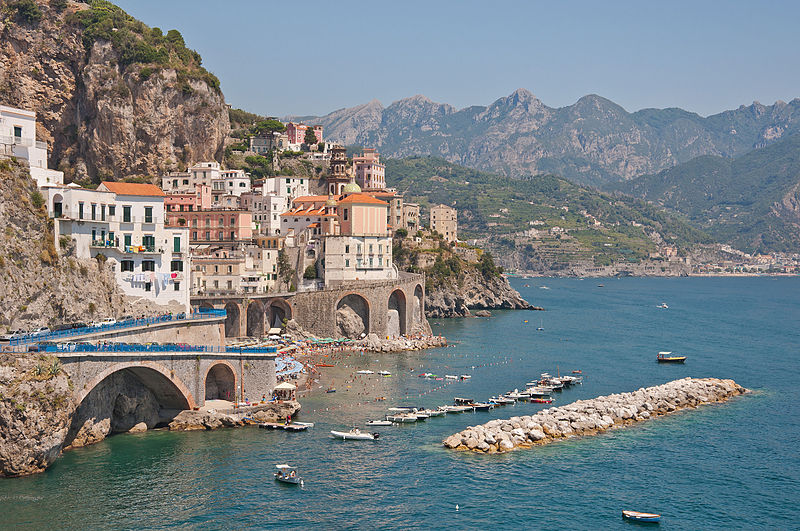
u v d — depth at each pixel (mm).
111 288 144000
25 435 99062
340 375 176125
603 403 144875
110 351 112438
